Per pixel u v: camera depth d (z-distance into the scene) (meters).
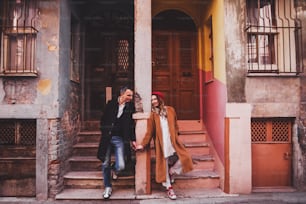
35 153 4.78
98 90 6.47
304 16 4.78
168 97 6.37
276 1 4.86
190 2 6.26
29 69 4.68
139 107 4.45
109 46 6.48
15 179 4.71
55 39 4.59
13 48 4.75
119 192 4.62
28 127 4.85
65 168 4.98
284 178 4.79
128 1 6.43
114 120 4.43
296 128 4.69
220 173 4.80
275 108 4.61
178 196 4.42
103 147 4.42
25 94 4.55
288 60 4.79
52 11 4.61
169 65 6.41
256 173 4.76
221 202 4.20
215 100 5.14
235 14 4.62
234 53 4.59
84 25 6.34
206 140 5.80
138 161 4.48
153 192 4.63
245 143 4.49
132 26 6.48
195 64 6.44
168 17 6.43
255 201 4.25
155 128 4.45
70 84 5.30
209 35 5.84
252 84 4.60
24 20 4.55
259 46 4.85
